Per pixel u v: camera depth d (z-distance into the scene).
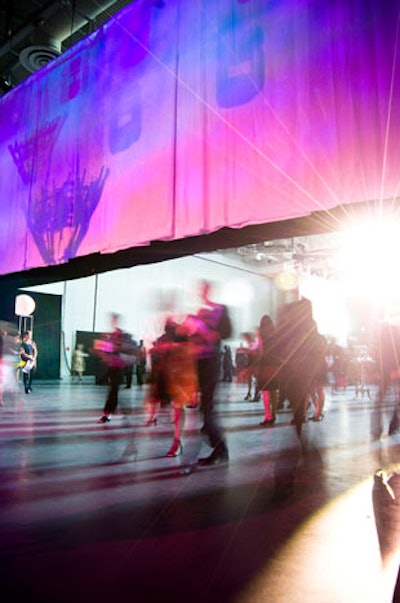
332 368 15.87
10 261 8.81
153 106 6.55
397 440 6.11
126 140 6.84
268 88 5.30
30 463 4.58
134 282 20.59
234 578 2.29
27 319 16.67
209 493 3.63
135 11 7.03
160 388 5.04
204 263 23.69
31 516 3.08
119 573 2.33
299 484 3.93
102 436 6.10
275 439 6.00
